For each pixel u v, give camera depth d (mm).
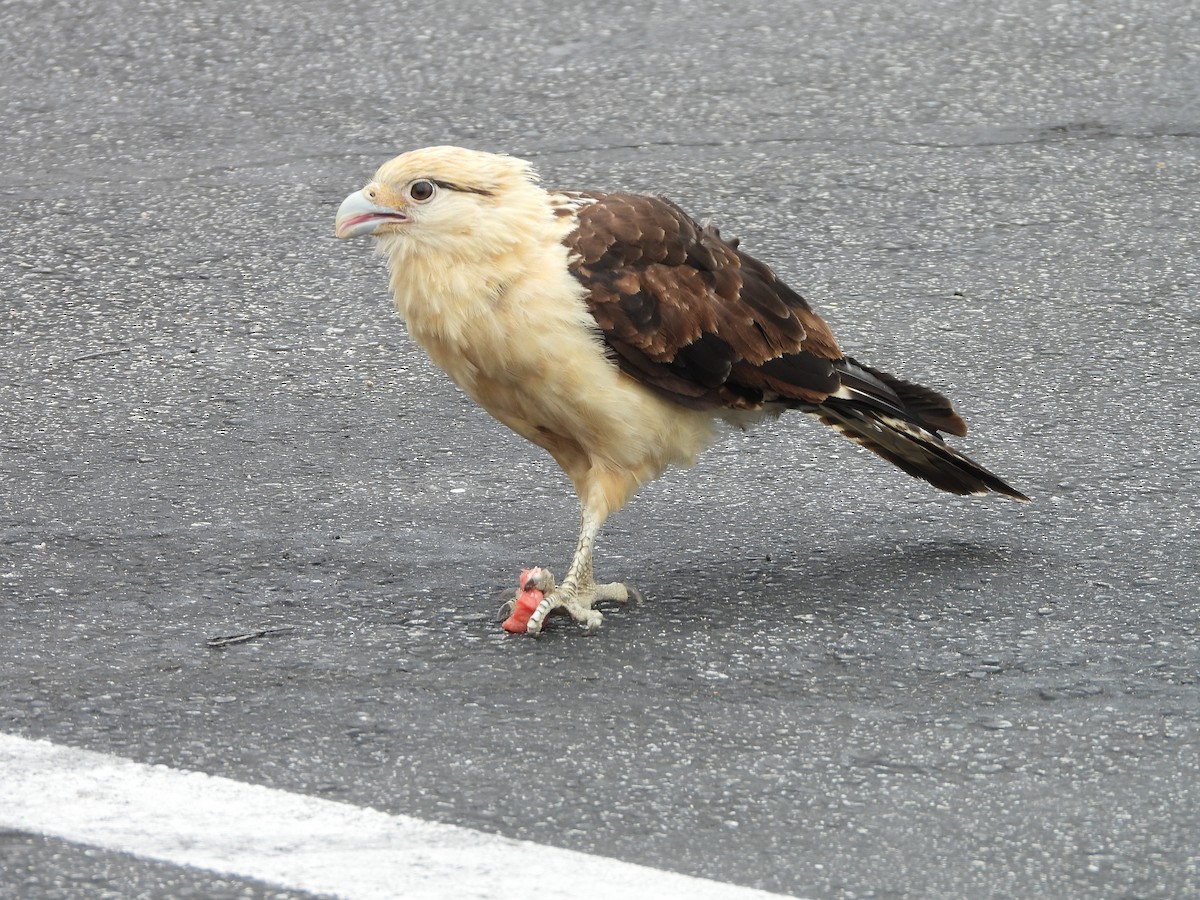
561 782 8344
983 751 8602
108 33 20359
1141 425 12617
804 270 15219
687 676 9414
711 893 7434
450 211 9664
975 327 14203
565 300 9773
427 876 7551
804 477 12031
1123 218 15961
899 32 20000
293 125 18188
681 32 20172
